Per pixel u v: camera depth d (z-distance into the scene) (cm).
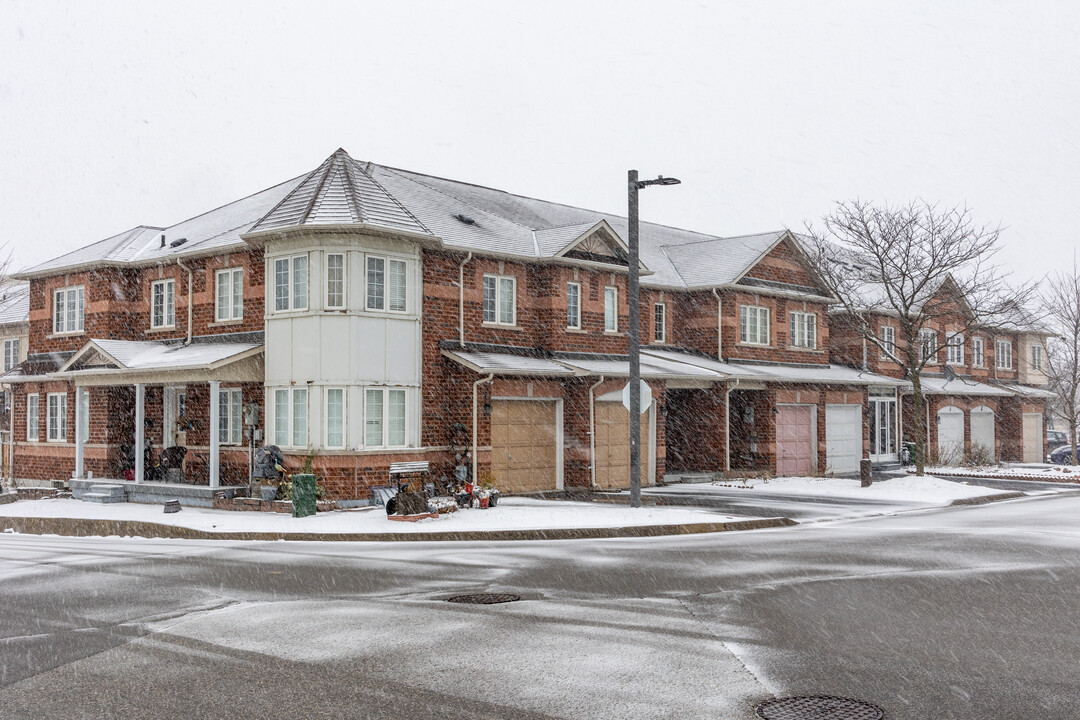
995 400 4562
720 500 2391
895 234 3316
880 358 3866
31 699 690
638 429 2050
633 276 2039
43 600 1077
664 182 2014
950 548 1509
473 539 1731
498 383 2462
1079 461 4581
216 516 2022
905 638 871
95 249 2898
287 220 2267
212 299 2511
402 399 2325
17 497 2575
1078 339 4194
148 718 647
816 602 1045
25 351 3509
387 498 2178
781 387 3197
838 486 2817
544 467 2612
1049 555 1420
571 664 782
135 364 2373
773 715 647
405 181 2872
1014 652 819
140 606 1037
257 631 908
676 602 1050
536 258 2644
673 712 655
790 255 3453
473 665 779
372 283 2281
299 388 2255
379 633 897
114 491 2386
